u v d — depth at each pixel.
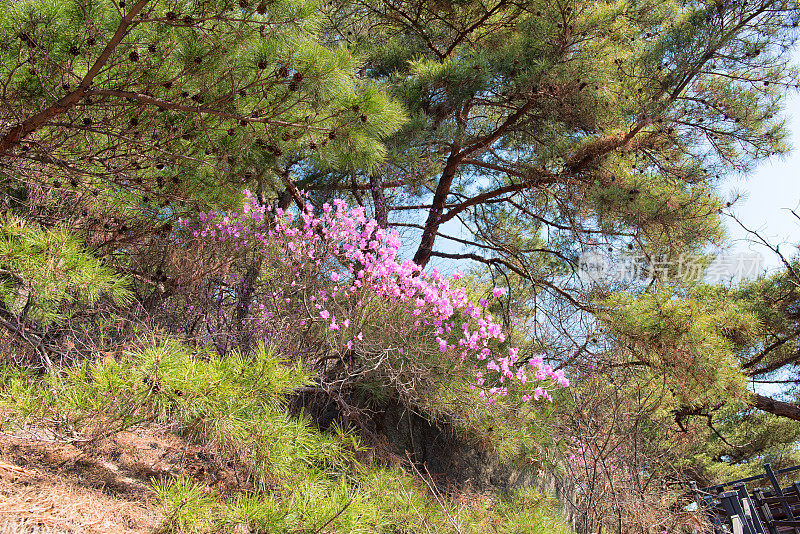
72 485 2.59
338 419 5.02
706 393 6.28
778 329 10.28
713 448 12.34
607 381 5.66
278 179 6.21
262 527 2.69
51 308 3.50
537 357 4.55
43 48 3.07
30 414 2.57
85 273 2.61
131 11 2.77
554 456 5.50
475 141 7.59
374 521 3.13
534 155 8.09
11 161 3.46
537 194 8.05
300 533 2.74
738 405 9.48
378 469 4.12
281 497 3.13
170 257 4.58
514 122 7.81
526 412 5.14
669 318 6.04
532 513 4.31
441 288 4.96
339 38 7.87
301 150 4.85
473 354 5.07
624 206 6.84
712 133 7.71
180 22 2.99
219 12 3.02
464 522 3.90
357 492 3.04
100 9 3.14
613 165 7.32
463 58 7.50
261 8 2.90
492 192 8.26
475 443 5.63
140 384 2.57
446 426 5.62
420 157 7.50
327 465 3.84
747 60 7.47
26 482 2.45
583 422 4.83
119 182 3.79
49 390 2.72
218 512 2.70
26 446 2.83
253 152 4.21
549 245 9.44
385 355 4.60
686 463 8.41
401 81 7.20
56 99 3.18
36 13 3.00
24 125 3.04
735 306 7.57
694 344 5.96
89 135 3.59
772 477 6.61
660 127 7.35
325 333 4.61
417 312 4.65
